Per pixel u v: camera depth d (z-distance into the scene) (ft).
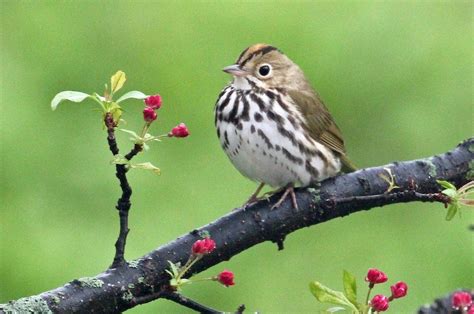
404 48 52.13
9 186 47.67
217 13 52.54
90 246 46.34
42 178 47.93
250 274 48.19
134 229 46.52
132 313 44.98
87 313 26.27
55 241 46.19
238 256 48.32
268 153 35.22
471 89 51.67
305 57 51.78
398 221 49.21
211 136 50.01
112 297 26.48
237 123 35.24
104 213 47.73
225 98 35.78
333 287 48.32
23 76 49.85
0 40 50.96
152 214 47.01
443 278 47.34
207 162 48.96
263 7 52.65
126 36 51.93
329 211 29.99
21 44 50.98
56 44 51.19
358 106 51.67
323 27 52.29
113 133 24.88
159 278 27.07
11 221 46.85
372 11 52.49
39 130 48.65
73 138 48.75
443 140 51.26
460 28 52.49
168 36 52.01
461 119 51.44
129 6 52.54
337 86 51.72
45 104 49.47
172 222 46.93
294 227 29.84
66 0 52.49
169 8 52.54
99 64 51.13
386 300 25.54
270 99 35.68
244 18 52.39
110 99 24.91
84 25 51.93
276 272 48.37
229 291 47.73
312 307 47.80
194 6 52.60
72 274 45.32
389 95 51.78
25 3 52.01
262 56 36.58
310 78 51.62
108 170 48.21
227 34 52.11
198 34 52.11
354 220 49.47
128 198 26.03
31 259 45.42
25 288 45.01
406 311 46.68
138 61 51.44
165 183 47.91
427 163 30.78
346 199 29.89
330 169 36.35
